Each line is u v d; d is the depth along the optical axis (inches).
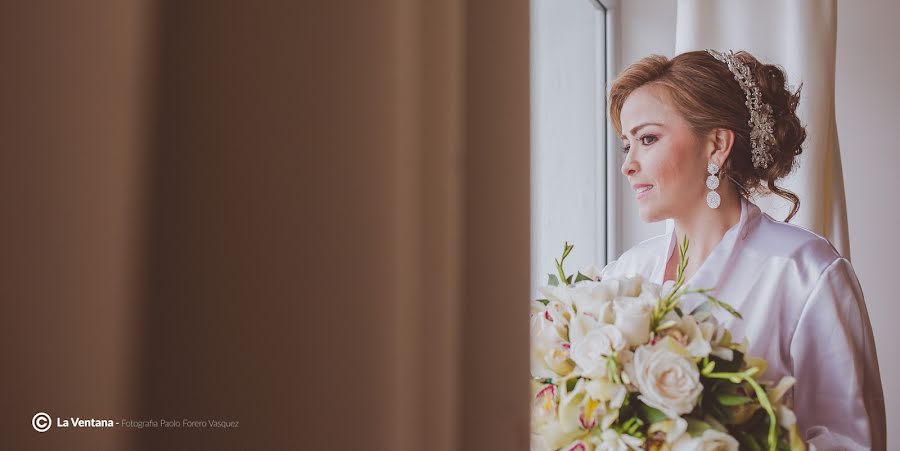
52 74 9.6
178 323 11.2
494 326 13.1
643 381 37.7
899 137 115.5
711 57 55.9
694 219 55.2
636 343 39.6
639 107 55.9
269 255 11.3
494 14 13.4
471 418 12.8
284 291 11.3
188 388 11.2
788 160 56.8
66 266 9.7
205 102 11.3
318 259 11.3
